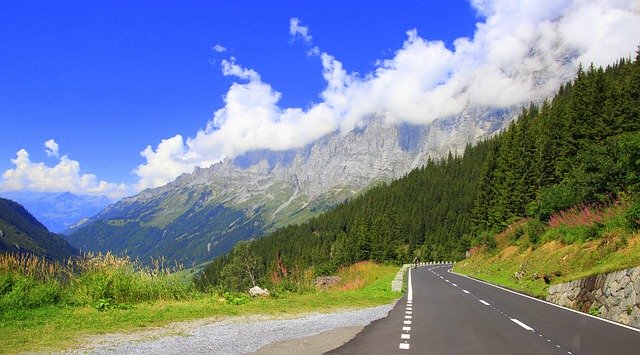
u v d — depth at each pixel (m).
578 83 55.81
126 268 17.25
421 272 56.56
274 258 122.44
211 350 8.72
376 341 10.13
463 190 159.75
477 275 44.62
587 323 13.16
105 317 12.72
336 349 9.17
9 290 14.45
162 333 10.59
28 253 16.11
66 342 9.12
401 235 130.12
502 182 70.38
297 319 13.80
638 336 10.88
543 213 43.84
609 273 15.59
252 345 9.37
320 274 95.44
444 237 125.19
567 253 27.58
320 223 179.12
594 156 36.84
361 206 175.75
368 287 35.28
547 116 78.19
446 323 13.20
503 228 65.00
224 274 78.62
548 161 62.78
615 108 51.25
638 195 26.48
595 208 33.56
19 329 10.66
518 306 18.16
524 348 9.38
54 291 15.16
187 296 17.86
